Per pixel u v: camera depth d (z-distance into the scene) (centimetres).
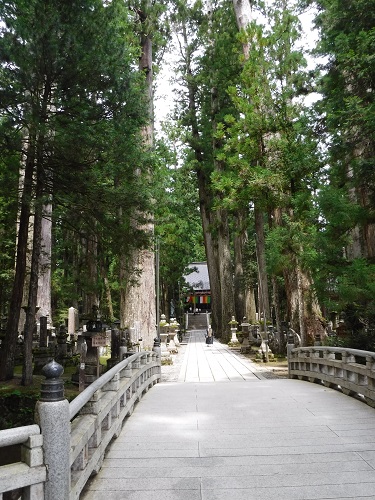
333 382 962
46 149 1041
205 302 6988
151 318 1825
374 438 575
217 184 1700
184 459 505
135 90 1143
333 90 1404
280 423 658
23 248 1162
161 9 1902
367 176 1102
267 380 1245
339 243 1104
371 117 1060
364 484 426
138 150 1144
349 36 1227
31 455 303
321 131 1551
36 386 1050
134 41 1809
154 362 1159
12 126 980
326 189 1095
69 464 328
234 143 1706
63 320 2731
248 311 3566
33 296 1130
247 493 410
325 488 418
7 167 1094
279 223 1758
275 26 1764
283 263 1371
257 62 1688
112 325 2186
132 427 653
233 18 2730
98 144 1037
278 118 1617
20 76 967
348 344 1215
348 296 964
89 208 1144
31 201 1014
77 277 2591
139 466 486
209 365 1828
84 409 480
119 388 628
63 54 984
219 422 672
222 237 3300
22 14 1004
